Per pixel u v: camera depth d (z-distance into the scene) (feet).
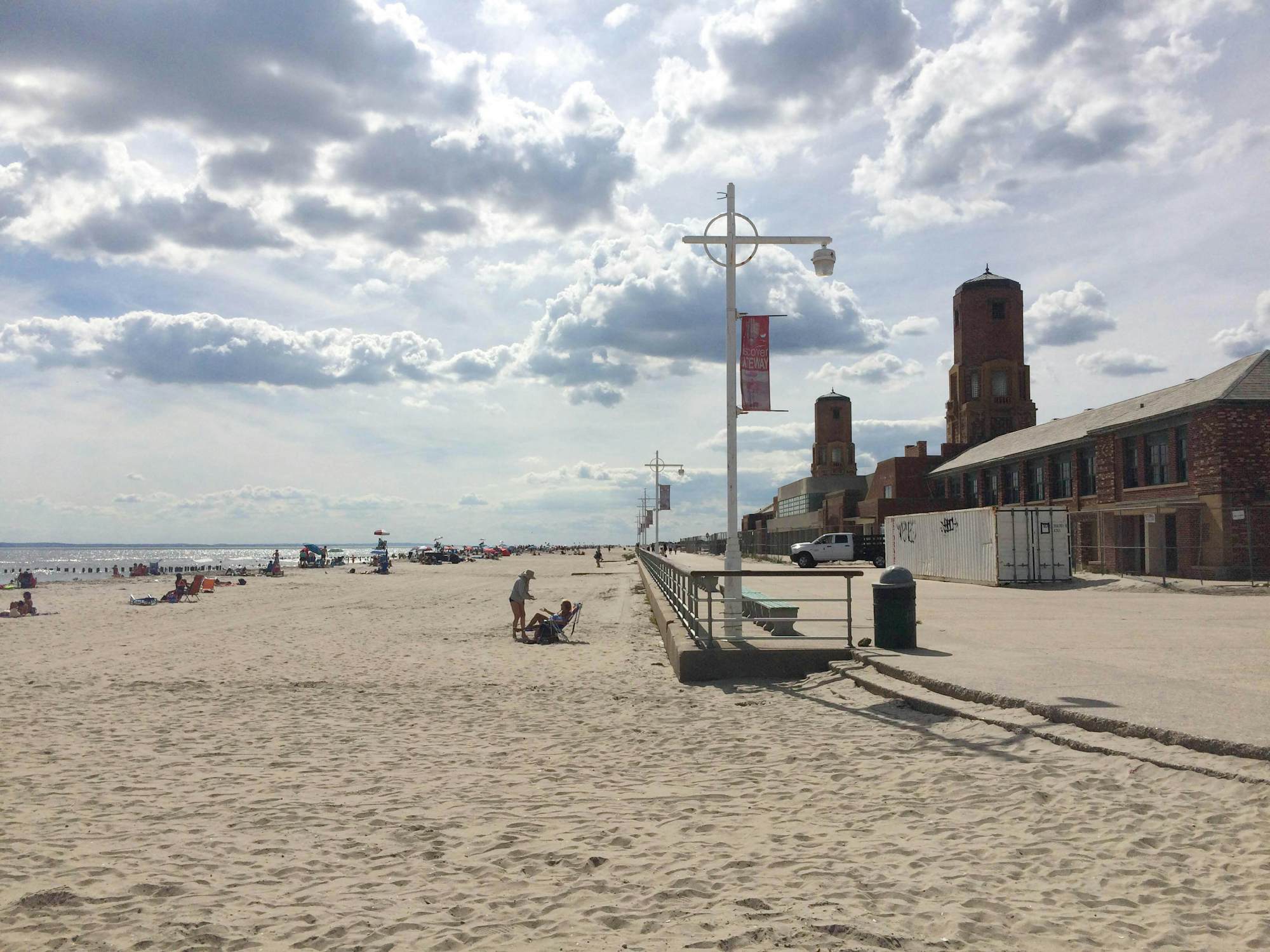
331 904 15.76
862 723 30.68
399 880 16.99
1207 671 34.58
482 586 153.07
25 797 23.70
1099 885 15.49
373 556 263.90
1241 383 106.32
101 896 16.26
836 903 15.07
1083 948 13.14
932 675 33.14
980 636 48.83
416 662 53.67
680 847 18.65
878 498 208.54
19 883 16.96
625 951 13.41
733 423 52.34
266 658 56.13
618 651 59.31
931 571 128.77
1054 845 17.49
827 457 328.90
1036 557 108.37
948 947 13.24
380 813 21.79
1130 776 20.93
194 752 29.35
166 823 21.13
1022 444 165.99
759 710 34.86
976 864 16.83
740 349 52.75
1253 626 55.93
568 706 37.96
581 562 343.05
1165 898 14.80
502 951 13.60
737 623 49.90
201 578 116.57
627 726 33.01
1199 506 107.04
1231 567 102.47
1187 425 110.52
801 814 20.79
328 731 32.99
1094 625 56.13
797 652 42.42
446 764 27.30
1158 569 112.16
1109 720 24.06
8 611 100.01
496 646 62.44
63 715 36.52
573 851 18.43
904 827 19.36
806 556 169.89
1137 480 122.21
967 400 226.17
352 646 62.64
